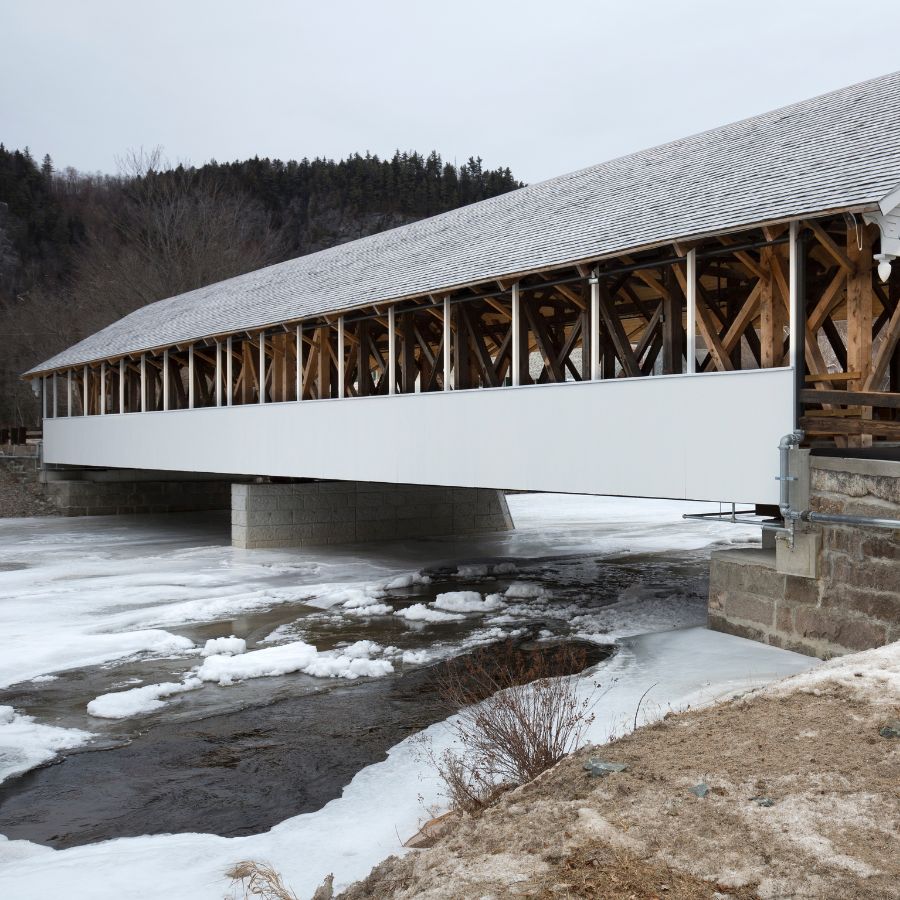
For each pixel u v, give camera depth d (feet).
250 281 78.79
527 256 38.14
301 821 16.80
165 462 67.15
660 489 31.40
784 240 28.43
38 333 164.55
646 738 15.17
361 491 62.23
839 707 15.47
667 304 34.53
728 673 25.25
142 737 22.85
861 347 27.22
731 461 29.12
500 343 56.34
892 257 26.50
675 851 10.80
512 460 37.68
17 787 19.62
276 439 54.34
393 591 43.52
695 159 42.32
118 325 95.61
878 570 24.90
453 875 10.75
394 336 45.50
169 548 60.44
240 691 26.89
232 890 13.21
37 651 31.22
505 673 27.78
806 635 27.45
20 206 243.81
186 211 180.86
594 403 33.86
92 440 79.87
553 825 11.77
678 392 30.81
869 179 26.89
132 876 14.02
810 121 39.11
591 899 9.76
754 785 12.49
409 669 29.17
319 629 35.35
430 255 49.29
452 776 16.02
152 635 33.12
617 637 32.65
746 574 29.91
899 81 38.27
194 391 65.21
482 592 43.04
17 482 91.35
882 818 11.34
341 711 24.73
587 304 37.19
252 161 281.13
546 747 16.57
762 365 30.01
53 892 13.43
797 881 9.96
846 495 25.76
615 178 47.11
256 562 52.95
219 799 18.75
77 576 48.37
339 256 67.97
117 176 273.95
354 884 11.87
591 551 56.80
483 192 302.86
